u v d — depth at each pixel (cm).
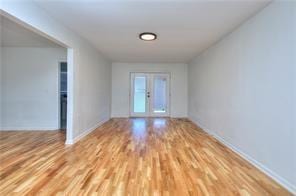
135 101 827
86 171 275
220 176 263
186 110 821
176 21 340
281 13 244
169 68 820
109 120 739
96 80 583
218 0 264
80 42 446
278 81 250
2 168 283
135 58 712
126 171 276
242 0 262
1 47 545
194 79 698
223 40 432
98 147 389
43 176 258
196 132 540
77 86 435
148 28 378
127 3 276
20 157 329
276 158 253
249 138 319
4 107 552
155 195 215
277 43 252
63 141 433
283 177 240
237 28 364
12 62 549
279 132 248
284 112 239
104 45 516
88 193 217
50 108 557
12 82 551
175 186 235
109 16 322
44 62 554
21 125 554
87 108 505
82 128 472
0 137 469
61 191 221
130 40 464
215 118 481
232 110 383
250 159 314
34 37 449
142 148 386
